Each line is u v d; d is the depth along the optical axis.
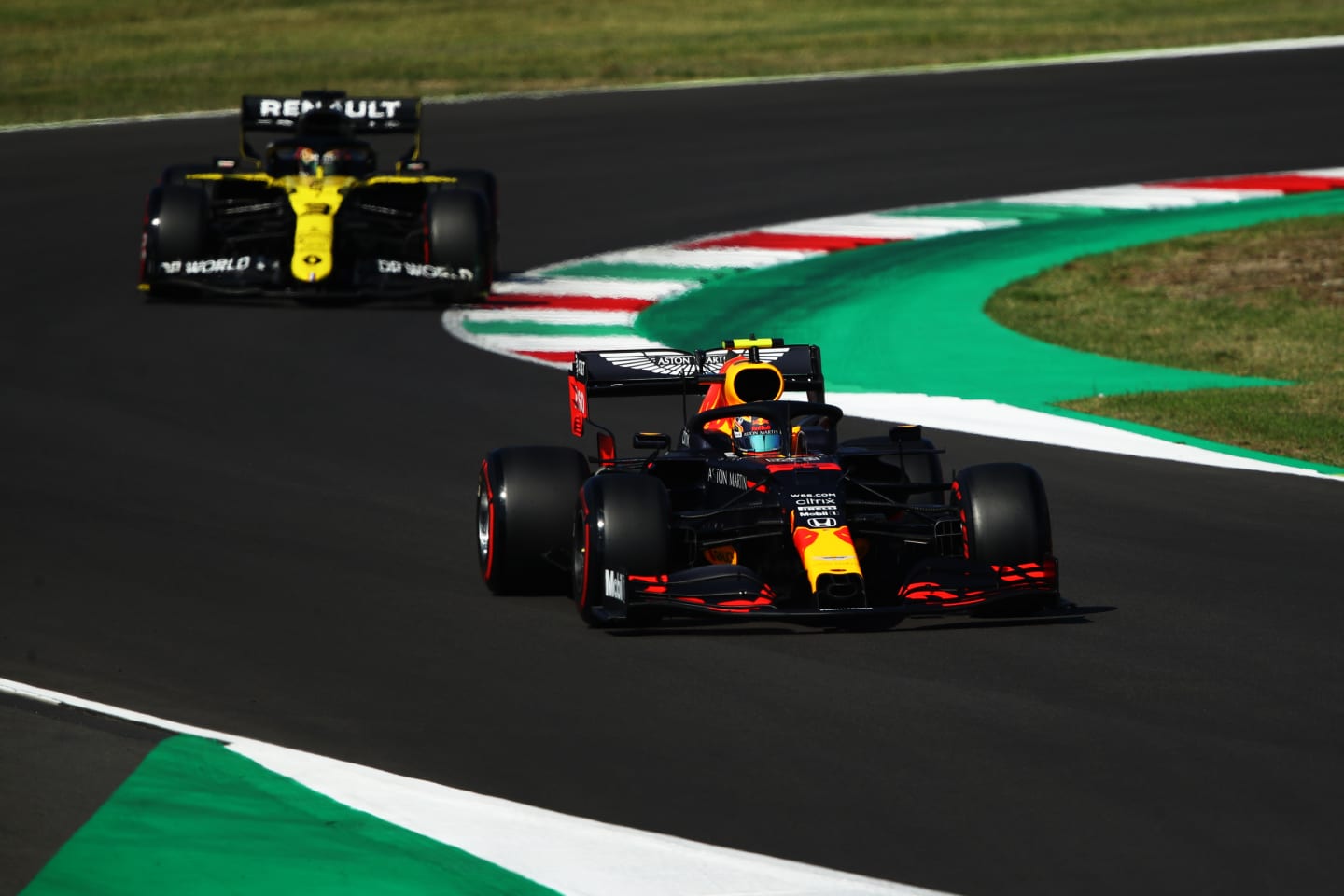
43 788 22.81
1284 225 87.31
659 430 49.62
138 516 39.31
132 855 20.84
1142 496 41.06
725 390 34.69
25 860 20.62
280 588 33.56
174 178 71.50
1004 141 111.38
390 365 58.03
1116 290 74.38
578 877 20.34
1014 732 25.22
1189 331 65.81
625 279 76.06
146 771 23.50
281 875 20.34
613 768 23.94
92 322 64.56
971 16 172.00
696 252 82.06
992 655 28.92
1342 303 70.19
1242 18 165.38
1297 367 59.25
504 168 103.00
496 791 23.08
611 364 36.75
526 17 174.75
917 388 56.09
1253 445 46.78
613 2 183.12
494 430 48.91
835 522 29.91
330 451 46.16
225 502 40.69
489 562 32.81
